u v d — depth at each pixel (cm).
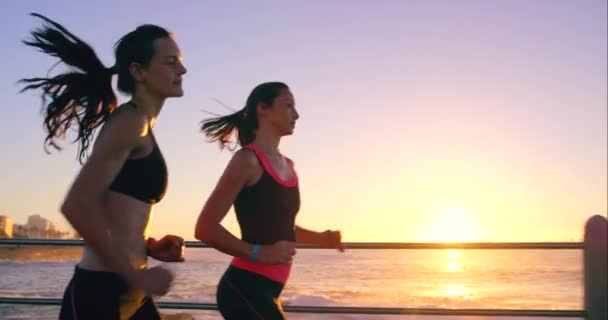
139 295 247
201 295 2278
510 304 2836
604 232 331
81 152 253
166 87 250
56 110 249
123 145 223
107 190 235
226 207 291
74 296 237
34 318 1869
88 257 238
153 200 247
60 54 246
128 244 237
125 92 252
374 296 2969
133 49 248
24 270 3175
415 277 4097
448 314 365
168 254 267
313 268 4122
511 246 355
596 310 330
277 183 304
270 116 316
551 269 4566
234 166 293
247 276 299
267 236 302
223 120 342
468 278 4056
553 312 345
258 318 295
